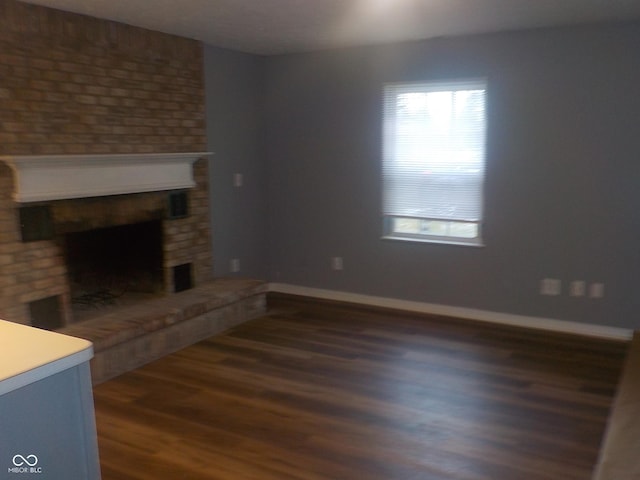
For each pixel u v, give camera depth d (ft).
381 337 14.74
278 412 10.64
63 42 12.49
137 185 14.16
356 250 17.94
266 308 17.49
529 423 10.07
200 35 15.17
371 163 17.17
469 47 15.14
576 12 12.48
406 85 16.22
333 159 17.84
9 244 11.70
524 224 15.17
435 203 16.34
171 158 14.90
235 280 17.13
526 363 12.84
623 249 14.07
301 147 18.38
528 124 14.70
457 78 15.39
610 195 14.03
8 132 11.61
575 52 13.88
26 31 11.77
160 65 14.90
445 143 15.90
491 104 15.06
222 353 13.71
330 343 14.33
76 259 15.19
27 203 11.90
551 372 12.31
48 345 5.34
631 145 13.62
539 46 14.26
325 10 12.28
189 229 16.15
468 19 13.15
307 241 18.84
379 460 8.94
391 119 16.63
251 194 18.76
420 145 16.30
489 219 15.60
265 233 19.58
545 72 14.29
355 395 11.31
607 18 13.10
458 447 9.30
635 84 13.38
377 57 16.53
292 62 18.06
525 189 15.01
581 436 9.59
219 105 17.12
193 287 16.26
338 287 18.51
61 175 12.31
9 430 4.70
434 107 15.92
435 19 13.17
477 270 16.02
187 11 12.42
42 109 12.21
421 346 14.02
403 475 8.51
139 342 12.91
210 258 17.11
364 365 12.86
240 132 18.02
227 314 15.55
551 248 14.93
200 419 10.40
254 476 8.54
